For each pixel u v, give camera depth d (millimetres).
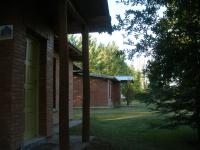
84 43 4957
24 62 4125
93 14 4863
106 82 21266
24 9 4109
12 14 3865
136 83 25016
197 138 7367
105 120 11445
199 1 6250
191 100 6535
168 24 6789
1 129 3760
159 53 6688
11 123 3764
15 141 3842
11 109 3775
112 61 31172
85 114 4910
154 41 7035
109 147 5164
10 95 3783
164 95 6812
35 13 4488
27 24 4223
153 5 7125
